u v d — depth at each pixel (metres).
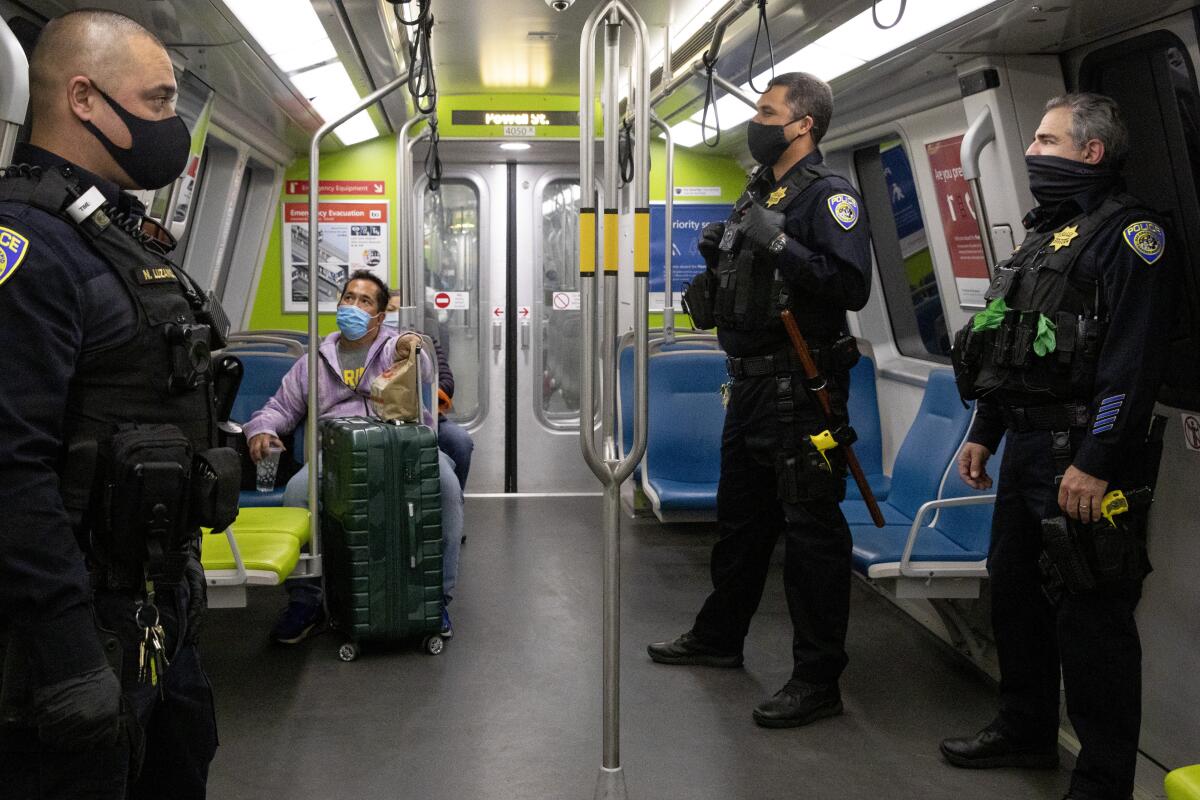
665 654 4.36
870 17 3.75
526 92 7.52
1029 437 3.03
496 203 8.02
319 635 4.75
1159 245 2.79
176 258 5.95
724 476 4.14
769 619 4.97
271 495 5.27
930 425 4.84
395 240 7.73
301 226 7.59
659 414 6.12
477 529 6.90
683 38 5.24
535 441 8.19
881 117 5.13
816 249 3.53
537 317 8.12
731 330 3.72
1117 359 2.76
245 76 4.62
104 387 1.67
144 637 1.72
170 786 1.97
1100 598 2.87
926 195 5.09
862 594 5.47
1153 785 3.23
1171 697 3.32
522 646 4.59
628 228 8.05
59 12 3.21
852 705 3.91
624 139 5.04
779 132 3.60
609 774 2.60
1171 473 3.31
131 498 1.65
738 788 3.23
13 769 1.59
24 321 1.52
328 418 4.76
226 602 3.89
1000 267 3.15
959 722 3.75
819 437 3.58
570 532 6.82
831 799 3.14
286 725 3.73
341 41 4.39
